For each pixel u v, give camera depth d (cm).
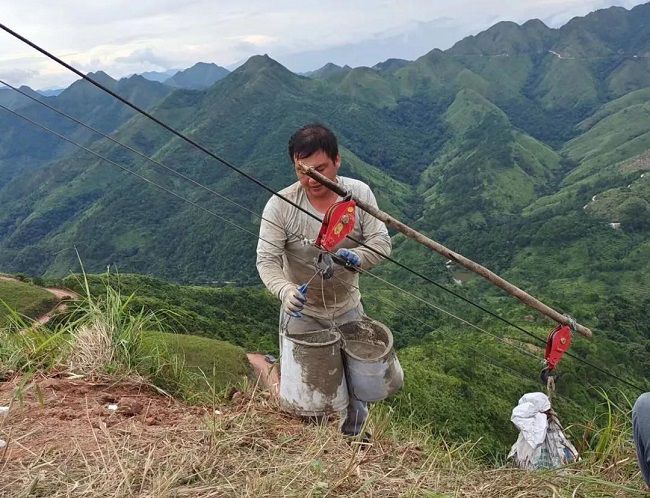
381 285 5194
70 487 193
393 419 345
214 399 311
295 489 206
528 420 407
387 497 216
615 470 288
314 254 300
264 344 2189
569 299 6462
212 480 207
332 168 284
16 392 272
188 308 3044
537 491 241
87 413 259
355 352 289
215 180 15388
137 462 213
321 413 271
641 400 242
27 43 197
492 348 2445
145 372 340
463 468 277
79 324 364
